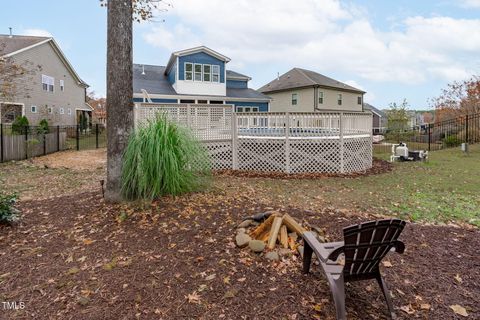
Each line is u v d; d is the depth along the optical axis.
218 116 9.27
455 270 3.08
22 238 3.81
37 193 6.55
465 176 8.58
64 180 8.04
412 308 2.53
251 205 4.83
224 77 21.33
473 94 19.42
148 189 4.71
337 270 2.54
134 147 4.66
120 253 3.38
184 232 3.79
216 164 9.20
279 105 31.45
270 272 2.97
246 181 7.55
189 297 2.62
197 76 20.41
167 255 3.29
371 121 10.67
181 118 8.65
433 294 2.71
